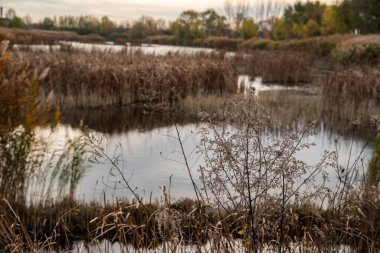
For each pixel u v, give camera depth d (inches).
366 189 211.0
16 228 225.6
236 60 826.2
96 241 175.2
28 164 263.7
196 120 528.1
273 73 994.7
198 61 764.6
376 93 579.8
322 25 2501.2
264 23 3233.3
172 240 132.6
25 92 262.8
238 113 111.2
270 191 219.0
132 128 502.9
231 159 114.8
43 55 754.8
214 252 133.8
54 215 244.1
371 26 2012.8
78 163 269.3
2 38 294.8
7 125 253.4
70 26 3565.5
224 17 3353.8
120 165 349.4
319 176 290.5
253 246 115.8
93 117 563.5
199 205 149.2
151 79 122.0
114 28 3452.3
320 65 1343.5
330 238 148.6
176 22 3174.2
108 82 644.1
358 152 389.1
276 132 421.4
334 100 597.3
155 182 310.7
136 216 230.1
